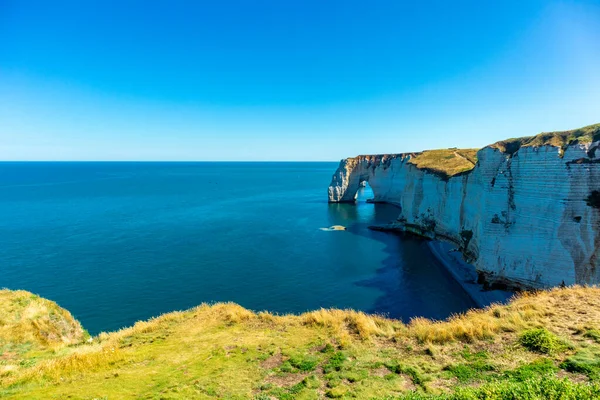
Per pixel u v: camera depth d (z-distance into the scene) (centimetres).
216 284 4028
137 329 1908
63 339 1894
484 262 3750
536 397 750
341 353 1362
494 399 773
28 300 2041
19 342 1698
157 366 1358
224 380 1207
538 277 3192
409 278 4203
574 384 791
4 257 4969
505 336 1312
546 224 3145
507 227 3547
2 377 1279
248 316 1973
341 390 1077
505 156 3838
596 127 3206
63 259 4891
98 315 3266
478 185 4478
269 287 3944
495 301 3297
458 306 3403
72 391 1142
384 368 1221
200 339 1672
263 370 1284
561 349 1130
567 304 1505
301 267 4612
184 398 1079
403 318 3178
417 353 1307
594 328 1230
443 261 4728
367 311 3334
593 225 2858
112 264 4691
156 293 3769
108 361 1414
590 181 2894
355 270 4506
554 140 3397
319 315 1834
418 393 954
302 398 1063
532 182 3319
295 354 1400
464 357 1216
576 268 2936
